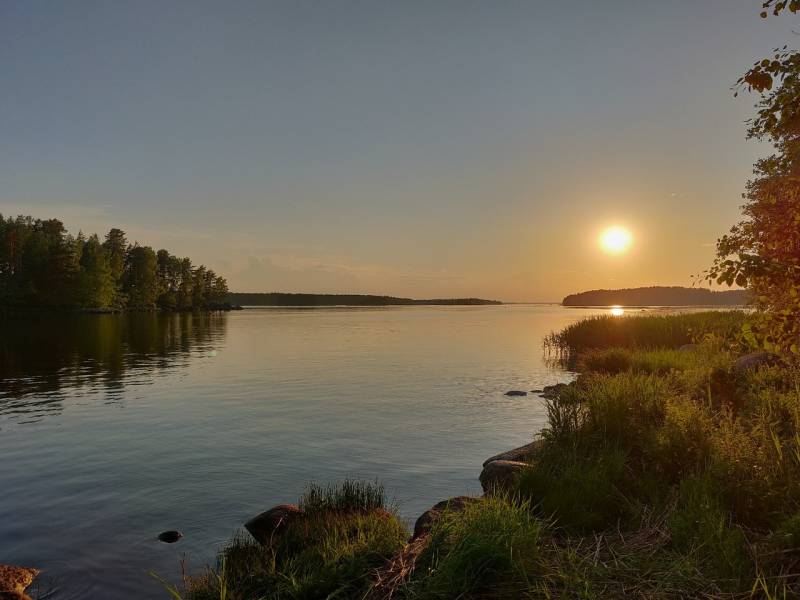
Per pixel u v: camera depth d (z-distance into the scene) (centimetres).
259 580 584
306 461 1180
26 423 1567
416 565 508
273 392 2094
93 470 1125
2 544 780
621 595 432
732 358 1656
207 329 6700
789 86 441
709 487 602
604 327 3553
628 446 851
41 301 10262
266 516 810
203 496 972
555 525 601
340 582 530
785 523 489
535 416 1633
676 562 467
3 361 3145
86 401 1912
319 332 6156
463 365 2956
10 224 11169
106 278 11900
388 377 2494
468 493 963
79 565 715
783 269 460
